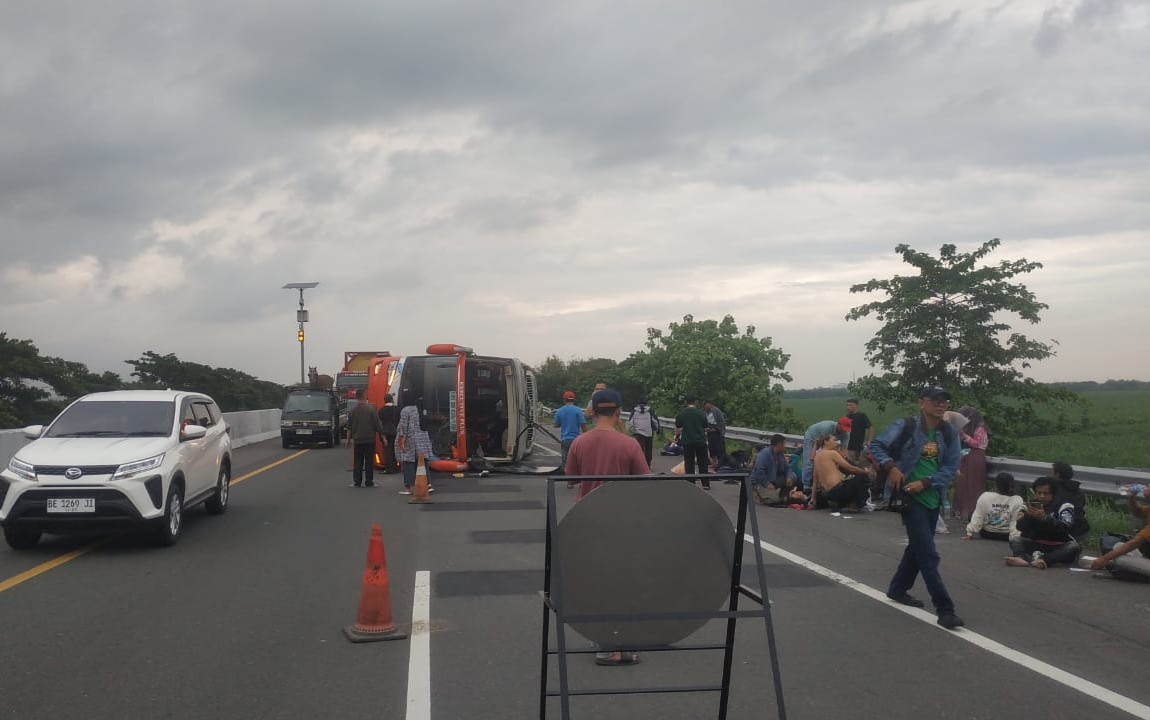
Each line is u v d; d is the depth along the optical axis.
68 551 11.08
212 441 13.75
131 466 10.87
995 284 20.27
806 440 15.72
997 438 19.55
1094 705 5.66
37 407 42.06
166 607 8.21
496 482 19.47
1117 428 32.88
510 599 8.44
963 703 5.70
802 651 6.85
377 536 7.30
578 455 6.48
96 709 5.60
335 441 32.97
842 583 9.21
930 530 7.73
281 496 16.84
